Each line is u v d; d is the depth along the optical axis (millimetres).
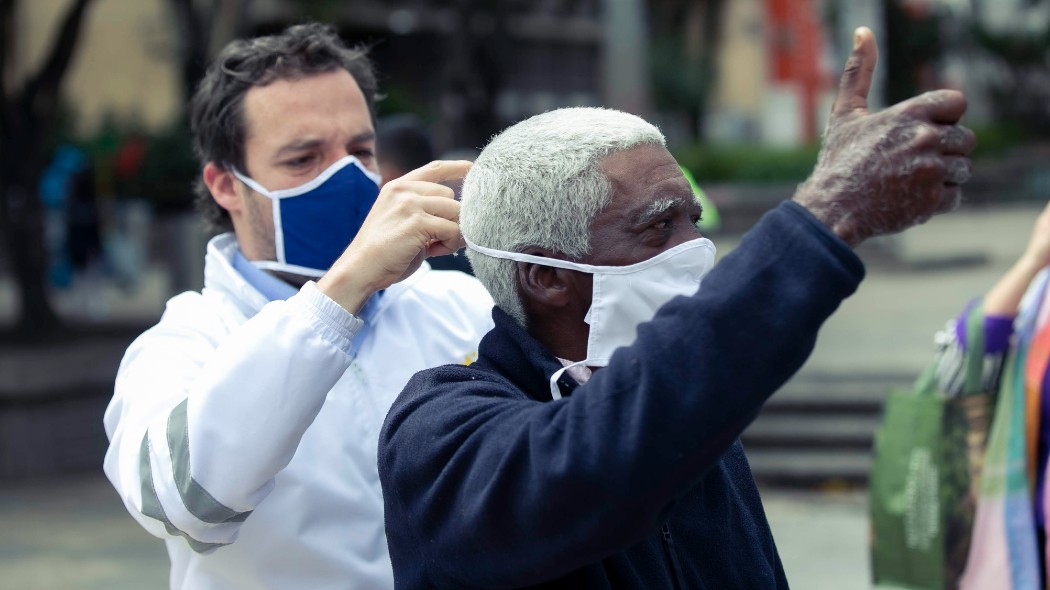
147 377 3525
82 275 22094
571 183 2750
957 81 55500
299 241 3926
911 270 25531
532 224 2791
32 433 13375
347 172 3887
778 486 12211
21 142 17047
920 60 50469
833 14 40875
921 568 5297
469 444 2578
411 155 7297
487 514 2488
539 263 2812
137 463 3260
